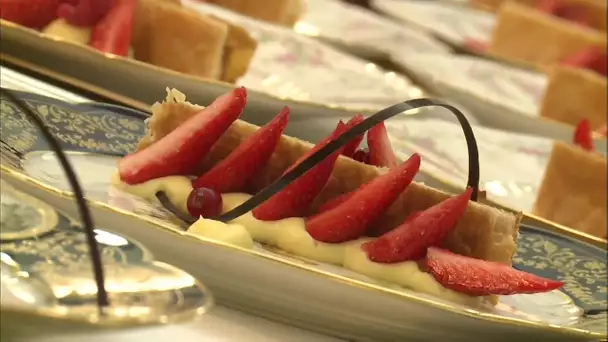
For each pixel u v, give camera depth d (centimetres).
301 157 41
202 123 41
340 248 40
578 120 71
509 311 41
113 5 51
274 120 42
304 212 41
